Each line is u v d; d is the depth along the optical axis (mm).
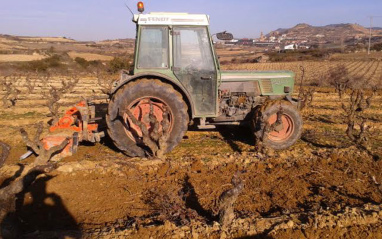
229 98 7465
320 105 13227
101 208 4699
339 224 4207
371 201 4875
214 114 6762
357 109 10984
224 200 4031
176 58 6496
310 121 10148
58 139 6496
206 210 4645
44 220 4355
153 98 6320
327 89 17984
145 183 5469
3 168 5883
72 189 5227
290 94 7809
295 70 29312
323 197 4984
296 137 7023
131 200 4930
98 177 5699
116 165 6086
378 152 7000
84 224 4293
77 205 4762
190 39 6520
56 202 4816
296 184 5434
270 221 4246
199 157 6555
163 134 6066
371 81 21328
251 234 4039
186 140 7918
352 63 37188
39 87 18156
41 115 10922
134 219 4379
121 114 6281
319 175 5816
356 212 4410
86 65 35938
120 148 6438
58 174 5707
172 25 6422
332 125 9531
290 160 6488
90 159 6449
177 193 5066
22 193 5027
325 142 7762
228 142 7766
